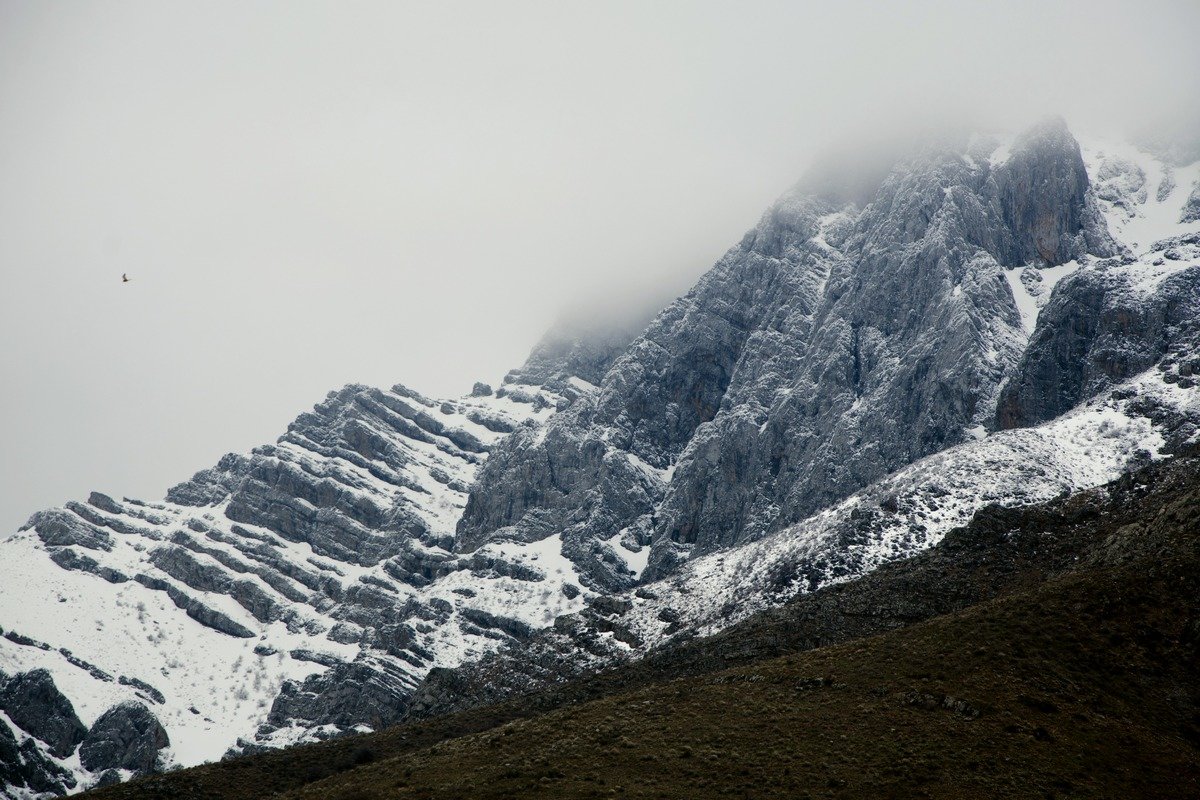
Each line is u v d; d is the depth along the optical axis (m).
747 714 124.44
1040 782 108.75
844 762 111.69
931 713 121.38
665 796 106.56
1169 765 114.81
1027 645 135.12
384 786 117.62
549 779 111.56
